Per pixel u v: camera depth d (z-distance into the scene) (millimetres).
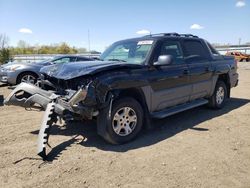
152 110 5383
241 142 4980
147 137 5230
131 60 5508
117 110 4719
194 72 6242
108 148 4684
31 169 3922
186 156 4359
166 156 4355
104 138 4750
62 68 4973
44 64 11836
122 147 4734
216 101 7301
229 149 4648
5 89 11438
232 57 8039
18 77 11398
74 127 5797
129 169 3922
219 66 7180
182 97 6031
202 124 6062
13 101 5125
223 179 3654
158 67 5387
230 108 7668
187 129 5715
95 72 4453
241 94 10148
